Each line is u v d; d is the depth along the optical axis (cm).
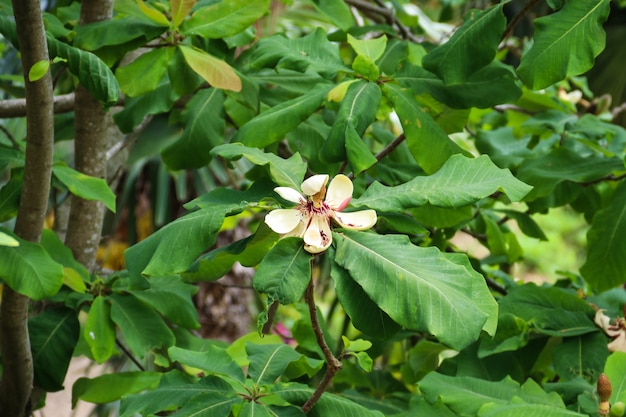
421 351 236
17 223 193
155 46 213
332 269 151
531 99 274
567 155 232
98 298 215
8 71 419
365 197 160
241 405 175
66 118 279
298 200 153
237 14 211
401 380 282
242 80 219
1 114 238
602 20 184
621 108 322
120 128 232
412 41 265
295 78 232
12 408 207
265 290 146
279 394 174
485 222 273
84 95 222
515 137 284
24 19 169
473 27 196
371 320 151
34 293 187
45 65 171
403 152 247
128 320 215
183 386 177
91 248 239
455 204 156
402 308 144
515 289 222
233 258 185
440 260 149
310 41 216
